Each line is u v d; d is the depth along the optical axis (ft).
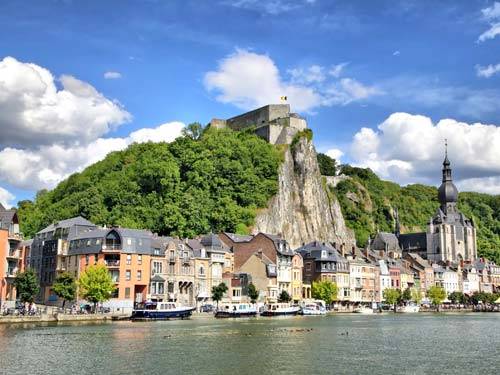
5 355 200.75
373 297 655.35
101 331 286.87
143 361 192.13
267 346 233.14
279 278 550.36
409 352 222.28
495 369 183.42
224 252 529.04
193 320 388.37
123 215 628.28
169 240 490.08
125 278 442.91
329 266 600.80
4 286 359.25
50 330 288.30
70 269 463.83
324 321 402.31
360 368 182.60
